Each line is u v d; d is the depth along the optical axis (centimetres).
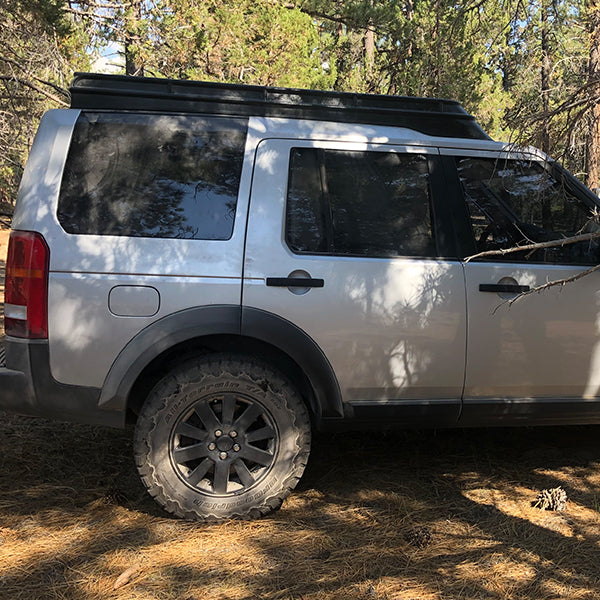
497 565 262
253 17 1291
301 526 293
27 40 866
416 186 319
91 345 282
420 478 346
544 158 334
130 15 997
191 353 307
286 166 306
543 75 1092
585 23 950
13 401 283
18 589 240
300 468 297
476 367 316
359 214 311
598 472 356
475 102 1291
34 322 279
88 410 286
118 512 302
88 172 290
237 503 293
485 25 977
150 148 298
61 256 280
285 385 293
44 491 322
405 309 306
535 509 312
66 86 917
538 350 321
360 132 317
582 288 324
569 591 245
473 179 327
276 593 241
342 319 300
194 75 1106
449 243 317
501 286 315
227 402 290
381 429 316
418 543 277
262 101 311
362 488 333
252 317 290
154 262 286
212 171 301
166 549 270
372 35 2047
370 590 243
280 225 300
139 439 284
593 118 446
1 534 279
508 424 328
